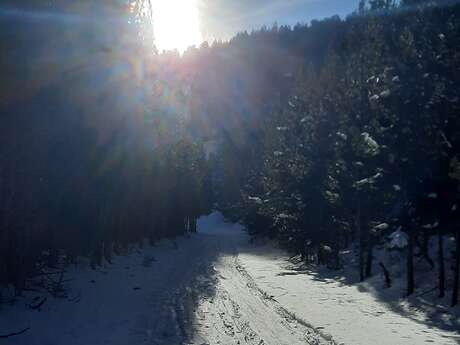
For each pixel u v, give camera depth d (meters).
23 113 10.25
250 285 18.17
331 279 19.84
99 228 16.16
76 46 12.46
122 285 14.98
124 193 20.42
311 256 27.64
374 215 18.08
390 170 14.04
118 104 16.62
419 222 13.52
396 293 14.58
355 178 17.77
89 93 13.59
